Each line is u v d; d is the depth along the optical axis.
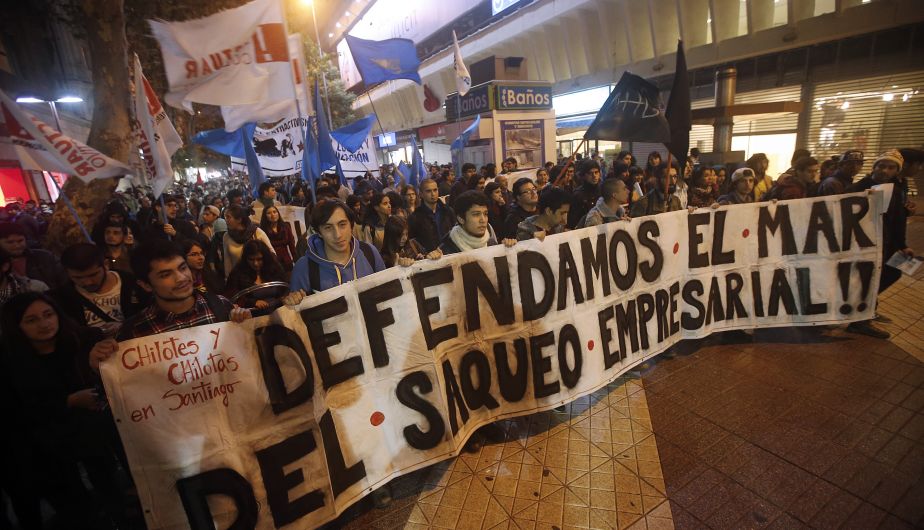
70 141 3.07
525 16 20.03
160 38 3.37
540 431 3.08
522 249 2.97
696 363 3.79
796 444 2.75
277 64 3.64
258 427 2.10
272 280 3.55
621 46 17.41
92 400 2.19
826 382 3.37
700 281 3.80
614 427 3.05
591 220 3.63
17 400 2.18
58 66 16.05
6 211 9.74
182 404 1.96
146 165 4.53
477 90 14.35
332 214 2.50
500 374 2.95
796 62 12.59
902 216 3.96
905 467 2.52
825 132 12.18
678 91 3.50
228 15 3.46
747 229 3.84
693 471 2.61
